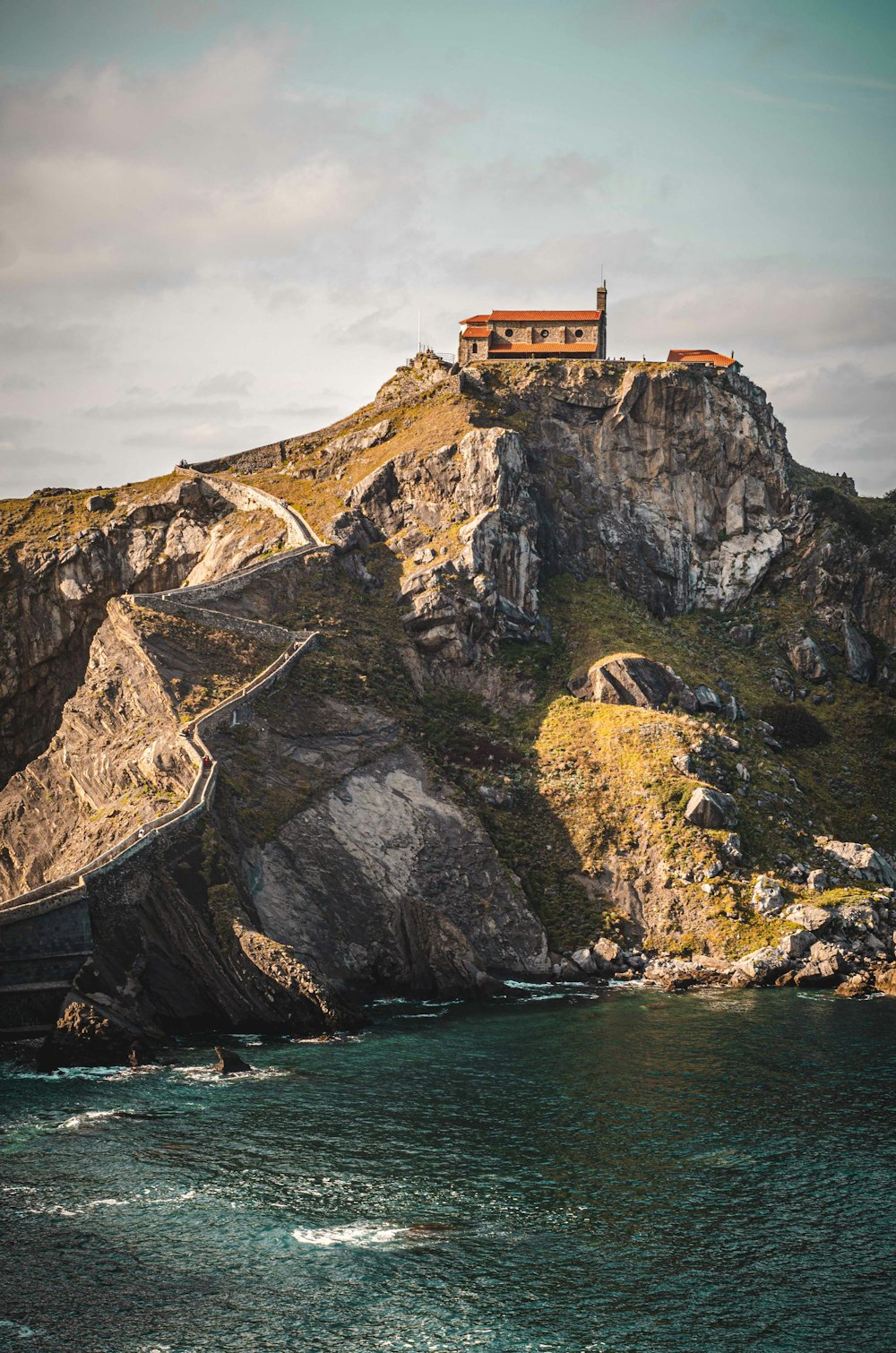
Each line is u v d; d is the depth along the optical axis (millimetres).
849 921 109562
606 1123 73125
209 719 115062
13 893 122750
